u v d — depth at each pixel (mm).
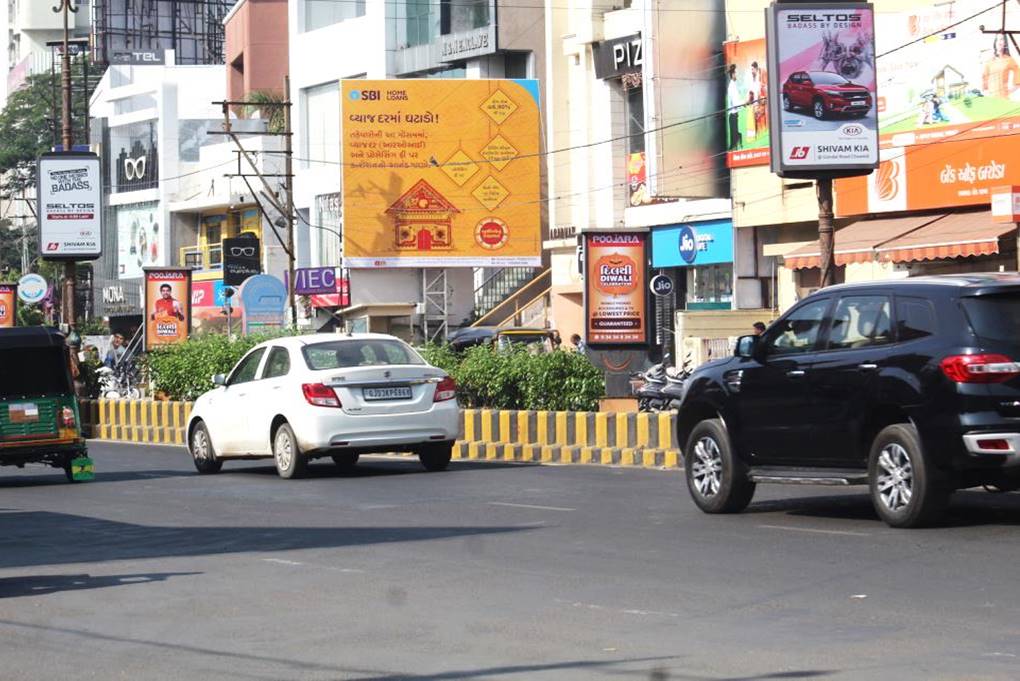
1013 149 33469
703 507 16094
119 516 17797
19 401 23266
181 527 16391
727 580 11586
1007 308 13570
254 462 27391
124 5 111750
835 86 24344
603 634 9688
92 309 89812
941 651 8805
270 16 80188
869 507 16234
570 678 8438
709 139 42531
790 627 9703
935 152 35188
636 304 33625
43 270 91812
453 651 9289
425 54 58688
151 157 83250
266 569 12945
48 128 110062
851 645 9062
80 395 40094
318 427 21656
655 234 47125
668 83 42062
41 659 9445
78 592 12016
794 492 18359
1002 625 9516
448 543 14266
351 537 14969
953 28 34750
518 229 53031
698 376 16312
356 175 51844
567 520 15820
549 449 24453
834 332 14812
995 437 13172
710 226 44375
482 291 58250
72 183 41250
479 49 56312
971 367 13320
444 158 52438
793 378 14992
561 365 27781
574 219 51875
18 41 138500
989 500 16641
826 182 24641
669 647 9211
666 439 22594
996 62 33781
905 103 35875
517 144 52938
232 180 75875
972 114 34344
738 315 41344
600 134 50062
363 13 61875
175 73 88625
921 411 13617
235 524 16484
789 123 24312
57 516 18062
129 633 10250
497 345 29734
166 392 37656
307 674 8742
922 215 35844
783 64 24297
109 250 86688
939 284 13930
